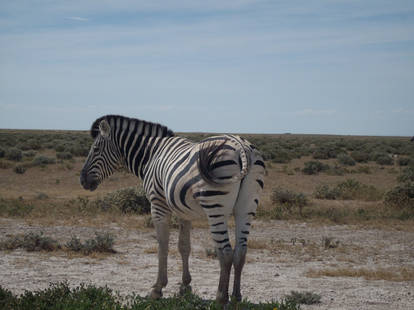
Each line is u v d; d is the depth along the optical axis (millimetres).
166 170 7762
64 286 8156
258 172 7043
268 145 82000
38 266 11391
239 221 6965
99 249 13250
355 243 15289
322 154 60344
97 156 9469
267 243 15102
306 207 22500
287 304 7543
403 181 35000
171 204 7586
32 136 101625
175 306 7352
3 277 10219
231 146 6945
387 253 13898
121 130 9297
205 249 13461
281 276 10883
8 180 34031
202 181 6855
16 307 7211
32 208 20438
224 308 6949
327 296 9016
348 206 22859
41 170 39812
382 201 24000
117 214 19734
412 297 8953
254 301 8555
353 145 91375
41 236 14219
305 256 13375
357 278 10727
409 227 17875
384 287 9797
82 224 17422
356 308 8188
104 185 32500
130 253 13281
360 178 38375
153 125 9086
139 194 20719
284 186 32500
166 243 8383
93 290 7973
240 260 6816
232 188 6770
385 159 53750
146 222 17422
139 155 9039
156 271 11141
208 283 9961
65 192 28828
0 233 15344
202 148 7047
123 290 9289
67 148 58000
